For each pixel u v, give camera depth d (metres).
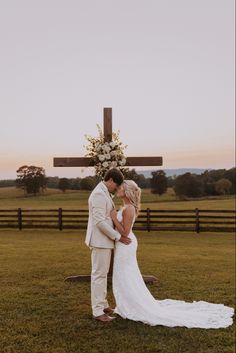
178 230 19.75
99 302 6.17
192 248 14.71
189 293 7.81
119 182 6.38
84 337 5.54
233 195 65.50
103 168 8.38
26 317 6.29
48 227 20.77
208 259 11.96
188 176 65.69
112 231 6.13
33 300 7.18
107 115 8.72
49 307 6.79
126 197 6.36
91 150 8.68
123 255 6.25
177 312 6.35
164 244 15.85
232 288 8.22
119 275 6.25
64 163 8.73
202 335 5.64
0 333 5.65
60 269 10.00
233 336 5.62
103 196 6.19
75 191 64.00
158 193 70.69
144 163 8.86
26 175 61.03
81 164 8.77
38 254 12.59
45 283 8.42
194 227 19.72
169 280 8.88
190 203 46.72
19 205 48.78
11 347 5.18
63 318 6.26
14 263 10.87
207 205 41.22
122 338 5.51
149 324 6.02
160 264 10.93
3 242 16.02
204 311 6.54
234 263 11.29
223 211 19.50
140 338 5.52
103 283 6.21
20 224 21.09
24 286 8.20
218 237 18.39
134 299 6.16
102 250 6.16
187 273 9.68
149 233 19.73
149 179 71.75
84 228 20.62
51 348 5.17
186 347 5.24
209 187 67.44
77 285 8.25
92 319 6.21
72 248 14.12
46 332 5.70
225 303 7.19
